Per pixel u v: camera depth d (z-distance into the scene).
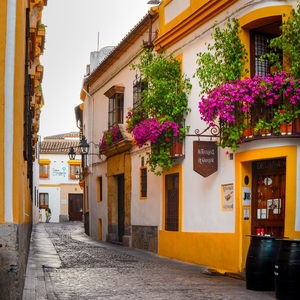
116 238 21.23
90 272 10.87
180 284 9.22
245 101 10.03
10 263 5.77
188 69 13.67
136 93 18.17
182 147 13.84
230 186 11.43
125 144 18.39
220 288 8.78
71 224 41.34
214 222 12.08
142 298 7.79
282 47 9.85
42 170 48.97
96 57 28.91
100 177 24.34
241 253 10.90
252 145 10.62
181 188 13.92
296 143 9.84
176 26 13.93
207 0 12.33
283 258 7.53
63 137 51.88
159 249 15.33
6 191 5.94
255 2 10.54
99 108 24.39
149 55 15.17
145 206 17.03
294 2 10.17
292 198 9.74
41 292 8.19
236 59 10.88
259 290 8.45
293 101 9.47
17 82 6.12
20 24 6.17
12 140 6.04
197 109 13.17
